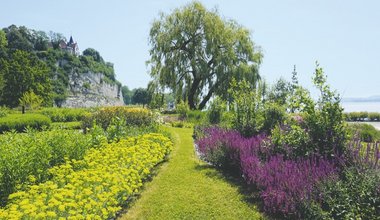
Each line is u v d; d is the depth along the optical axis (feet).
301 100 21.98
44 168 21.38
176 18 97.81
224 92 93.04
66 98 312.71
